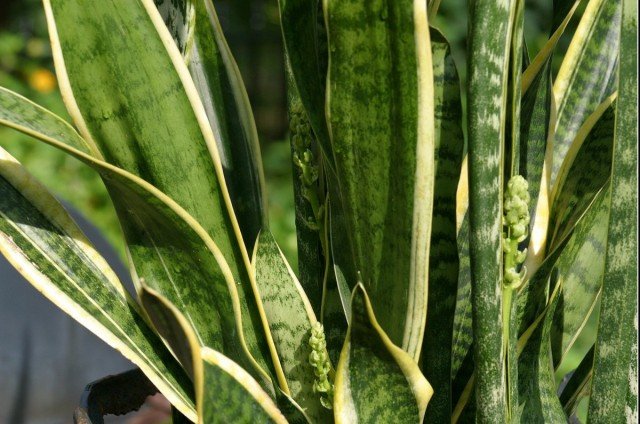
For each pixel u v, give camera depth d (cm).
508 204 86
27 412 153
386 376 85
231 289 88
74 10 87
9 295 160
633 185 88
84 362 163
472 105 82
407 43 81
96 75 88
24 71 550
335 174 90
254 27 690
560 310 102
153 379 91
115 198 91
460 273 97
